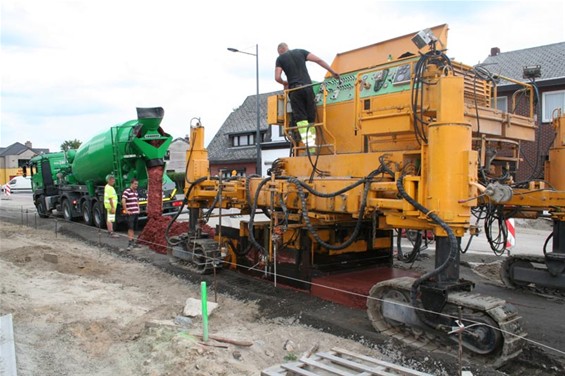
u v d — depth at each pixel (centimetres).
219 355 527
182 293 841
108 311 716
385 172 600
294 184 709
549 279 778
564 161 760
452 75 545
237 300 775
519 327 505
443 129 516
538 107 732
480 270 971
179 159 3822
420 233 731
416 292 551
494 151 640
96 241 1366
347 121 723
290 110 796
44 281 891
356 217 624
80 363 541
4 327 597
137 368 521
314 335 612
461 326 446
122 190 1573
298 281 781
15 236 1491
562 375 496
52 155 2120
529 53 2389
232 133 3588
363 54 802
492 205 700
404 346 548
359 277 765
